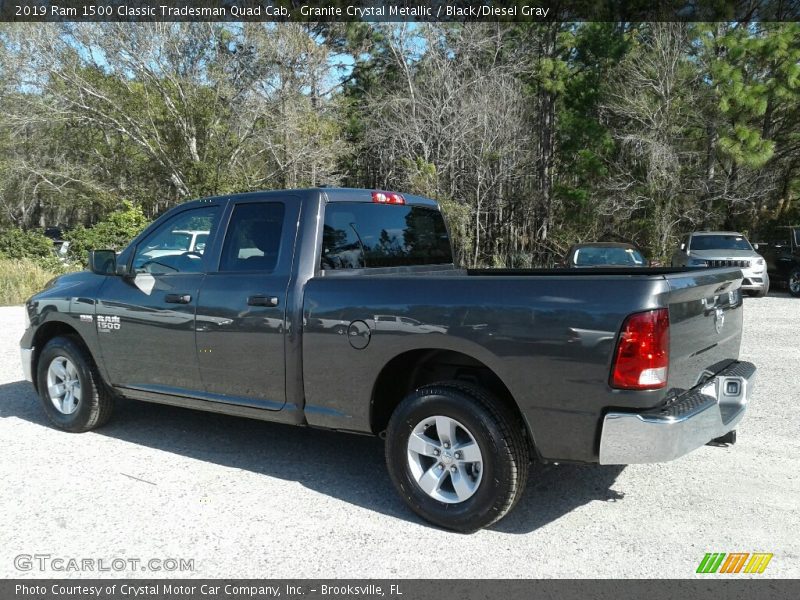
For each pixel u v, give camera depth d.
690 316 3.81
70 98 27.33
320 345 4.39
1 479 4.75
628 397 3.46
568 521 4.09
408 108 26.77
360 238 4.94
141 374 5.34
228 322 4.76
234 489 4.59
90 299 5.57
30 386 7.52
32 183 32.84
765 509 4.24
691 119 25.52
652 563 3.59
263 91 27.27
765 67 20.66
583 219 27.62
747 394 4.24
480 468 3.85
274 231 4.75
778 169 26.38
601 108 26.53
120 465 5.04
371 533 3.93
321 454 5.31
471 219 25.33
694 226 25.77
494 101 25.02
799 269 17.86
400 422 4.09
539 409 3.68
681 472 4.88
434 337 3.95
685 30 23.88
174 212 5.38
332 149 27.75
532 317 3.68
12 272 16.95
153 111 27.73
